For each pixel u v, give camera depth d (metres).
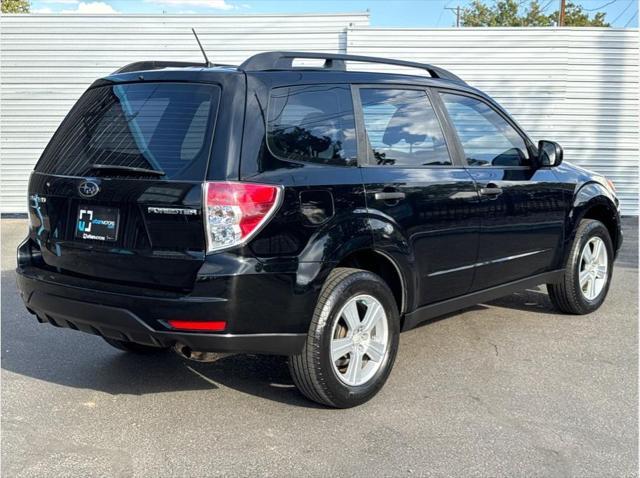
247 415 3.68
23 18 12.52
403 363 4.52
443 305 4.41
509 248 4.84
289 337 3.40
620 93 12.49
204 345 3.23
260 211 3.23
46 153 3.96
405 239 3.95
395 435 3.43
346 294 3.59
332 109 3.81
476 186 4.50
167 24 12.60
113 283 3.44
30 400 3.89
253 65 3.55
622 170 12.73
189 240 3.22
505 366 4.47
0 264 8.16
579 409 3.78
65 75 12.70
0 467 3.08
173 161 3.32
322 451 3.26
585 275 5.69
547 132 12.70
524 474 3.06
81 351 4.80
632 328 5.37
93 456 3.20
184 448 3.29
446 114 4.55
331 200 3.55
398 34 12.42
